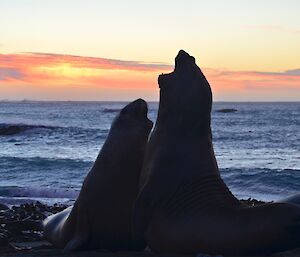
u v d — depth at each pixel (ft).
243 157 123.95
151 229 24.27
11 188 69.72
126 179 26.35
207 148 24.81
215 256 22.74
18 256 25.57
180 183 24.02
